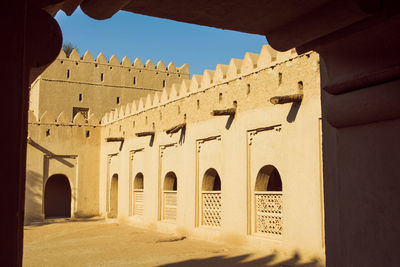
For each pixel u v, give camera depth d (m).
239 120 12.45
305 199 9.82
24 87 1.99
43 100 26.16
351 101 3.30
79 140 23.59
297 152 10.16
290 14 3.16
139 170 19.61
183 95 15.77
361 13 2.87
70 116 26.75
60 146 23.05
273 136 11.20
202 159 14.46
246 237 11.77
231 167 12.70
